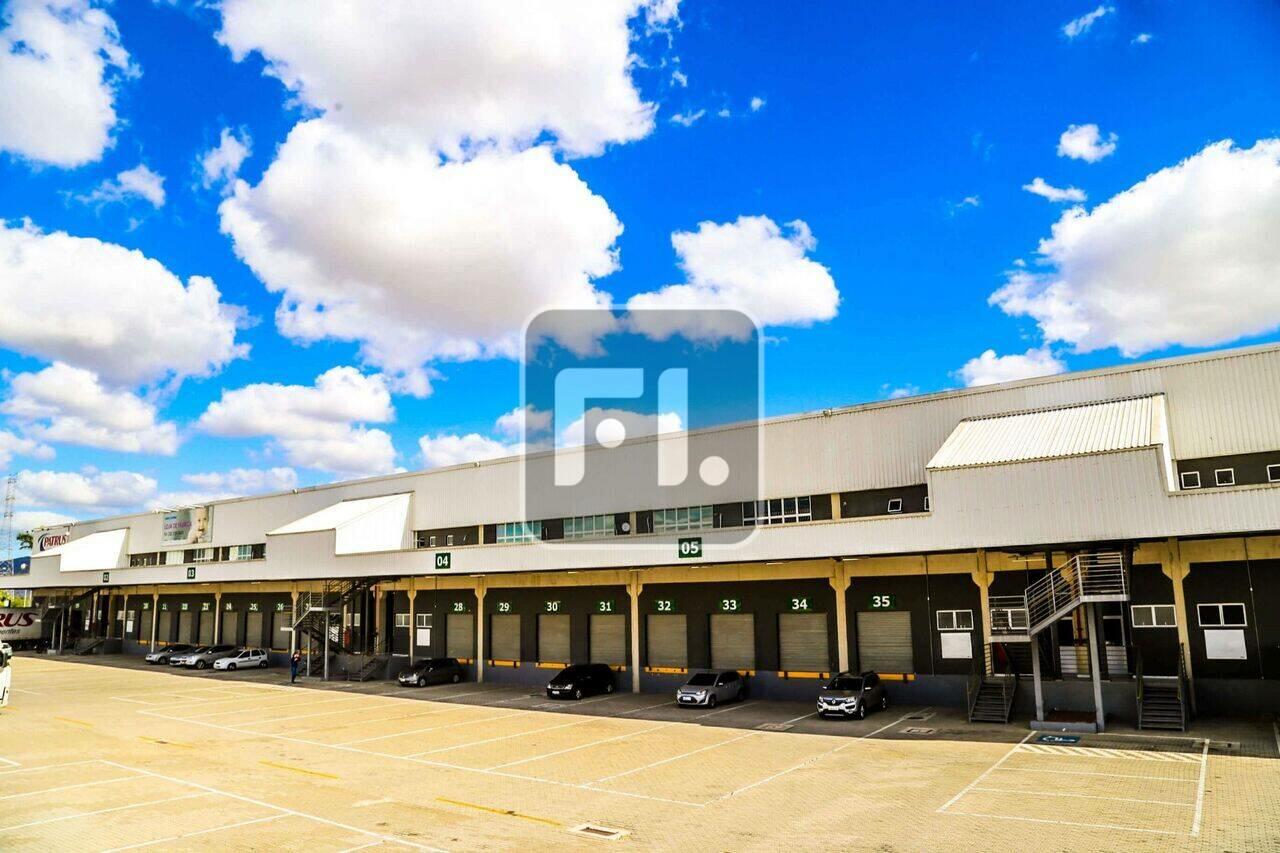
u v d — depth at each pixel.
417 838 15.43
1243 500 22.17
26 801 18.27
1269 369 26.25
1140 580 26.75
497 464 44.28
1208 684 25.42
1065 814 16.09
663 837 15.38
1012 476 25.34
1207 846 13.97
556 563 35.28
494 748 24.27
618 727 27.77
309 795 18.75
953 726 25.92
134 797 18.58
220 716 31.14
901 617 30.98
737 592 34.72
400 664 45.28
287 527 49.28
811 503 33.84
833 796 18.06
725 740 24.94
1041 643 27.84
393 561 41.09
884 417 32.66
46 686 42.00
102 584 61.66
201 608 60.81
